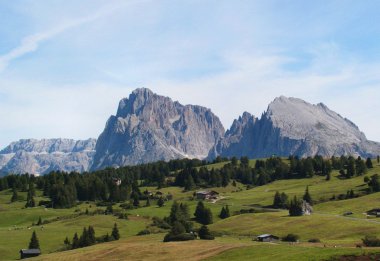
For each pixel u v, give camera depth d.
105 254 125.62
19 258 151.38
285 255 88.31
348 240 142.50
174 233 154.75
